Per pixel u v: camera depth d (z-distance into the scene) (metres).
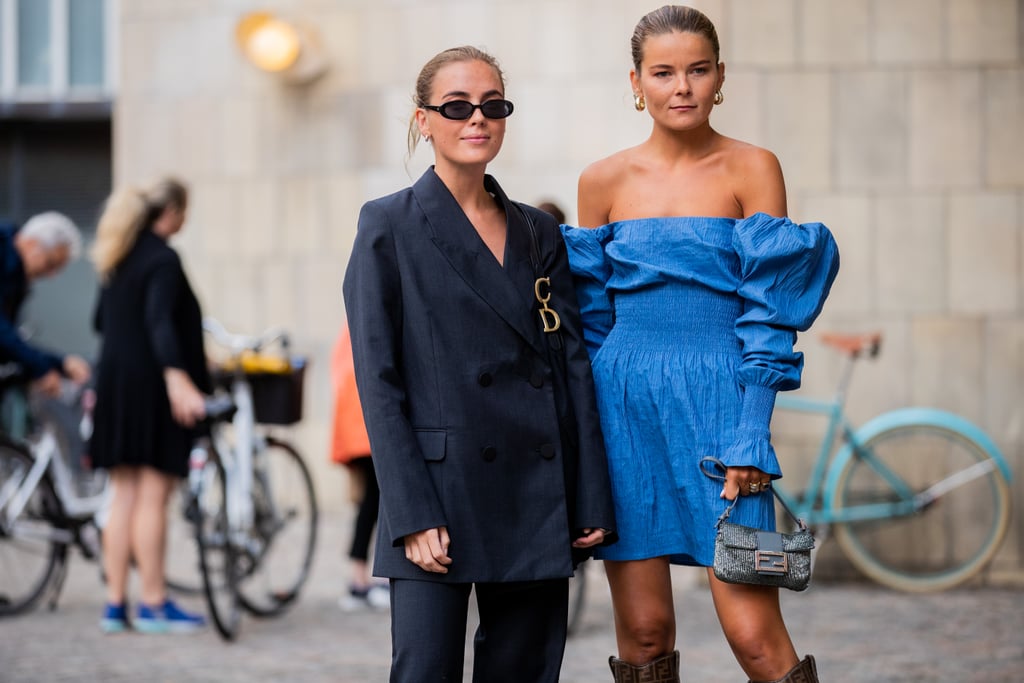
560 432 5.77
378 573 5.62
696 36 5.96
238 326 17.42
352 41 17.05
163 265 11.07
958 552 12.38
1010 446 12.41
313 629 11.30
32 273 12.14
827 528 12.46
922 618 11.21
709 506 5.86
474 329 5.67
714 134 6.19
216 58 17.52
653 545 6.01
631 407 6.02
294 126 17.27
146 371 11.07
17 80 19.52
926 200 12.37
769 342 5.79
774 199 6.04
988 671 9.36
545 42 16.38
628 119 16.16
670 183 6.15
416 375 5.63
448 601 5.56
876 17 12.33
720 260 5.95
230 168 17.48
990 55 12.29
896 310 12.45
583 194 6.37
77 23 19.42
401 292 5.68
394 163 16.91
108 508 11.34
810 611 11.51
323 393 17.17
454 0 16.64
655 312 6.01
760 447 5.70
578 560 5.91
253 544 11.61
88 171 19.84
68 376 11.95
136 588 13.05
